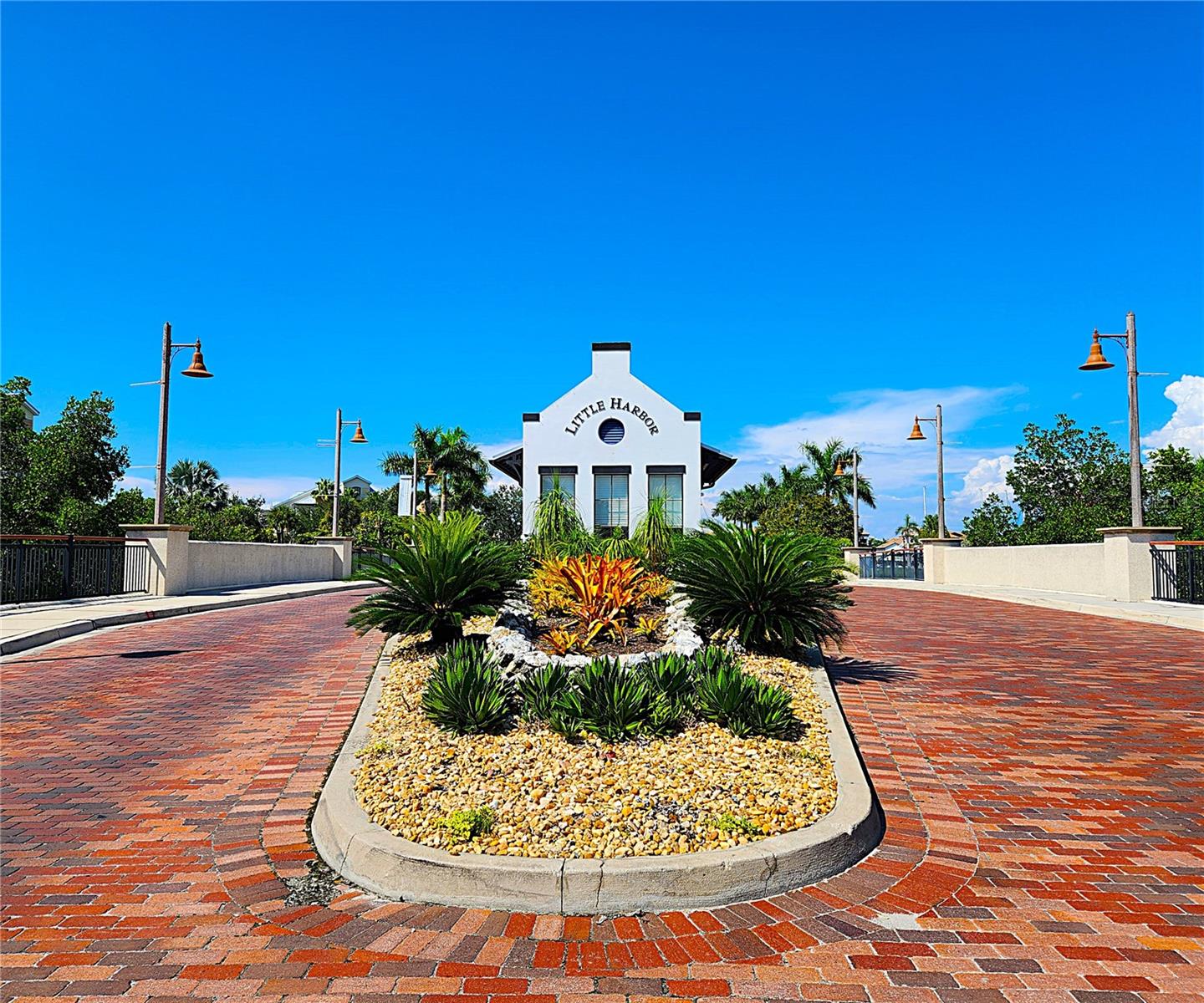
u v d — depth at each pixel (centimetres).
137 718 791
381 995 333
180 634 1359
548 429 2594
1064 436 3145
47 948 374
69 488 2536
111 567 1948
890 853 482
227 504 6544
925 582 2808
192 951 371
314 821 527
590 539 1609
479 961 362
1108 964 357
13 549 1727
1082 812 549
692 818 472
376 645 1190
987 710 815
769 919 402
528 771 537
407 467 4681
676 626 950
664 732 607
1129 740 718
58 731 750
